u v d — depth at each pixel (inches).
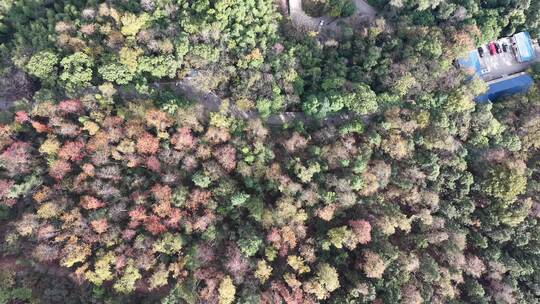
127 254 2659.9
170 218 2716.5
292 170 3034.0
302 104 3307.1
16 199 2851.9
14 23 3580.2
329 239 2871.6
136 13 3371.1
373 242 2970.0
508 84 3956.7
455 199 3344.0
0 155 2834.6
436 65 3570.4
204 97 3309.5
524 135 3587.6
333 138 3193.9
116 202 2773.1
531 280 3284.9
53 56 3127.5
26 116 2935.5
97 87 3139.8
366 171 3088.1
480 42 3914.9
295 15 3934.5
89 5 3476.9
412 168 3213.6
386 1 3941.9
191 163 2886.3
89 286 2674.7
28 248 2746.1
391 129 3277.6
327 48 3683.6
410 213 3248.0
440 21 3927.2
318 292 2706.7
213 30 3272.6
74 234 2679.6
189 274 2677.2
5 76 3228.3
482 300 3125.0
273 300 2684.5
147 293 2721.5
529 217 3346.5
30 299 2596.0
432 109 3491.6
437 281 3006.9
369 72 3577.8
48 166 2893.7
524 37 4097.0
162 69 3132.4
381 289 2878.9
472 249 3326.8
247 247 2716.5
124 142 2844.5
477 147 3521.2
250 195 2933.1
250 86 3230.8
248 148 2979.8
